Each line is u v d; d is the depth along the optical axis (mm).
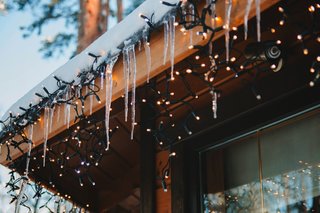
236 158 3547
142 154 4078
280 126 3330
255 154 3436
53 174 4781
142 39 3006
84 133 4047
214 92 2867
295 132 3240
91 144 4086
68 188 5023
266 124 3355
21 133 3947
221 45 3055
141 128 4129
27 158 4055
